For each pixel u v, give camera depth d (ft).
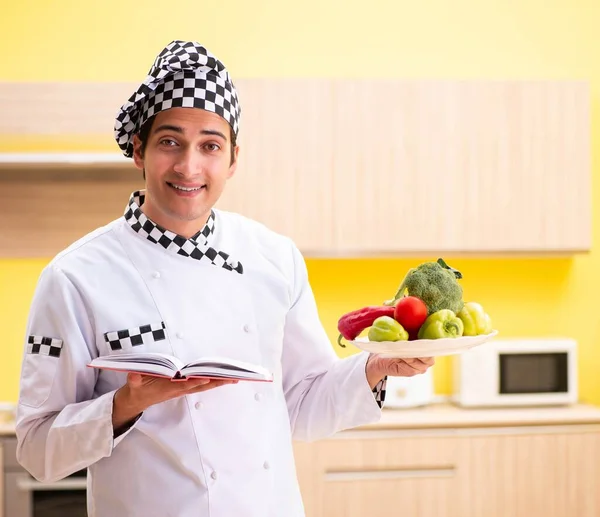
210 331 4.61
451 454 9.75
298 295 5.21
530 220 10.31
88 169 10.82
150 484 4.45
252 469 4.58
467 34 11.34
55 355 4.43
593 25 11.47
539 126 10.30
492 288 11.50
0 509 9.29
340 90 10.08
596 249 11.57
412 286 4.57
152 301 4.52
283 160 10.03
